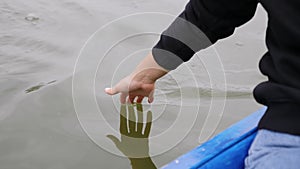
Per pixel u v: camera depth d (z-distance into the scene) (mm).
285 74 868
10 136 1549
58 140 1534
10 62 2043
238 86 1907
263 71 953
